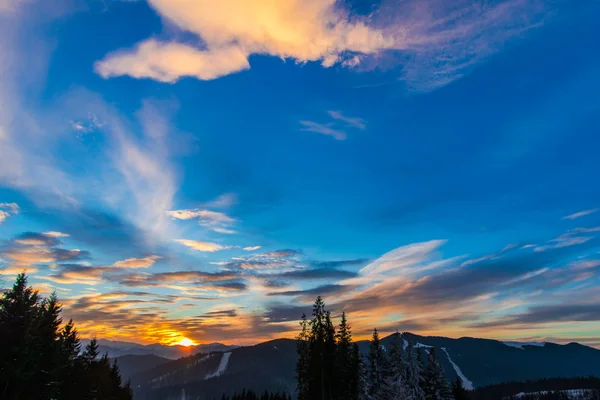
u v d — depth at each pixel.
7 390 33.50
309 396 48.78
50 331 44.44
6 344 33.75
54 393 45.03
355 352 53.00
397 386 50.25
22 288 36.09
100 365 69.56
